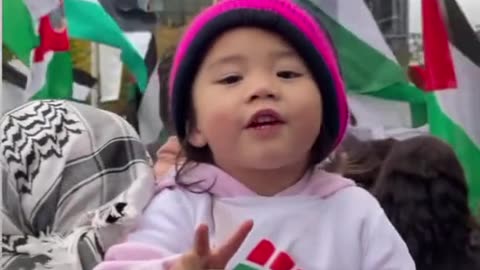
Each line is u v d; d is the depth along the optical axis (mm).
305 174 1270
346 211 1234
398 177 1833
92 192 1288
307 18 1225
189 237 1221
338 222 1226
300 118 1150
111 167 1318
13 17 2012
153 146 1745
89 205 1283
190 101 1244
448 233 1815
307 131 1160
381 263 1202
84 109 1383
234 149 1158
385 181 1839
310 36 1204
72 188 1286
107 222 1227
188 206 1244
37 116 1340
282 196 1240
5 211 1259
